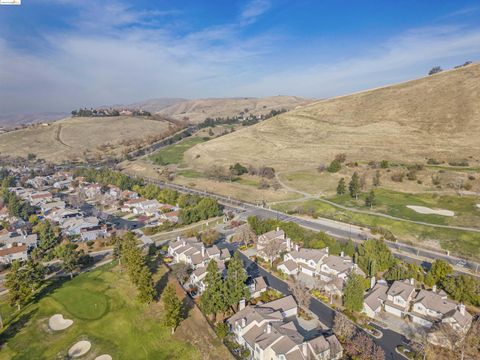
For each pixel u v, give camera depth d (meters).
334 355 59.94
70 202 172.75
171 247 107.31
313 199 159.00
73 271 96.94
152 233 129.25
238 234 116.62
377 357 57.94
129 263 87.19
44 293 87.56
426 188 153.75
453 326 64.38
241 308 73.69
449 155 178.88
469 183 148.00
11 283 79.50
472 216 122.81
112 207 169.50
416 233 116.62
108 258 109.00
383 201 146.88
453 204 135.88
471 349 60.72
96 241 122.81
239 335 66.19
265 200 165.00
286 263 93.44
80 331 71.44
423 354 60.03
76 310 79.00
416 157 184.88
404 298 72.69
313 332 67.69
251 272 94.25
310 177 186.75
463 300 76.62
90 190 193.75
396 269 85.75
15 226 142.25
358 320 71.25
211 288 74.00
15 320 76.69
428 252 104.75
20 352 66.38
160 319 73.56
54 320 75.81
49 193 186.25
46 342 68.81
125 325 72.50
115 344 67.12
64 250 106.62
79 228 130.62
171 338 67.75
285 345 58.62
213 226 135.50
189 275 91.88
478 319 65.75
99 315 76.62
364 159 195.25
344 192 160.12
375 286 79.31
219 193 184.25
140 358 63.03
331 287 80.62
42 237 117.56
